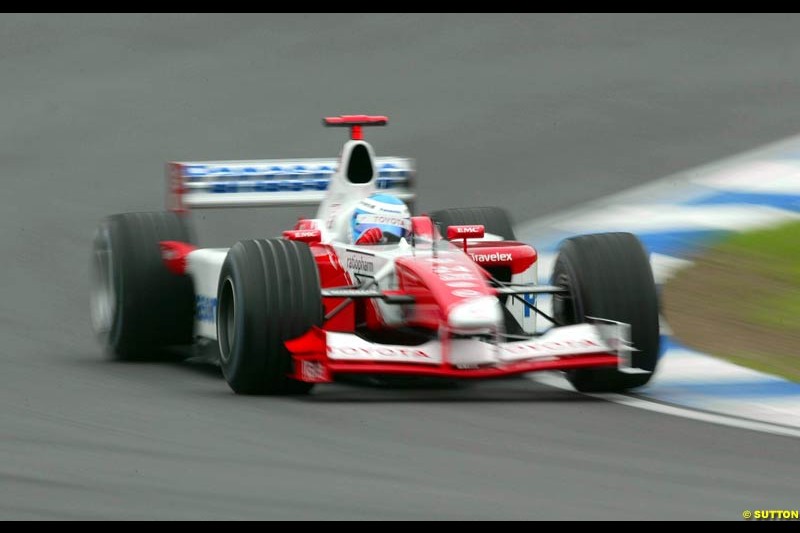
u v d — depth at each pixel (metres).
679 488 22.73
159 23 88.44
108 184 60.81
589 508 21.44
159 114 71.38
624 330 30.12
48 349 38.31
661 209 53.84
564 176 60.16
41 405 29.38
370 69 78.25
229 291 31.06
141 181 61.16
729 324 39.09
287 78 77.25
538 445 25.72
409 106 71.56
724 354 35.72
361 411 28.73
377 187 40.00
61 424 27.28
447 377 32.25
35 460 24.12
